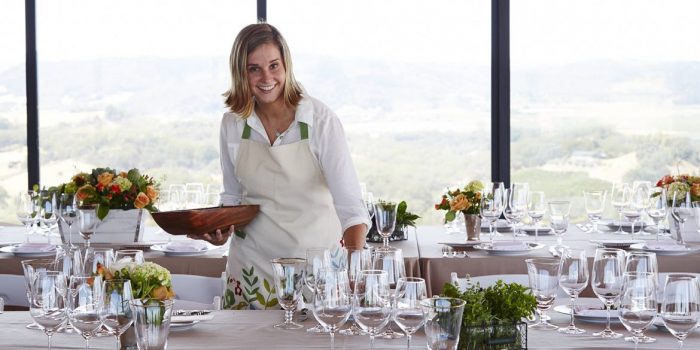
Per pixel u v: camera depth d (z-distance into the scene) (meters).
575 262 2.32
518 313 2.04
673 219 4.22
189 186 4.61
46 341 2.19
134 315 1.83
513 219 4.10
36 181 6.20
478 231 4.20
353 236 2.90
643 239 4.29
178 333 2.26
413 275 3.67
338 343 2.15
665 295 2.01
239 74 2.94
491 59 6.05
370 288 1.94
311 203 3.01
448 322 1.79
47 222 4.12
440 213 6.28
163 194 4.27
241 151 3.05
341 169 2.95
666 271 3.67
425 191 6.30
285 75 2.94
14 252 3.81
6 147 6.26
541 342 2.15
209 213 2.88
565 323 2.38
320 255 2.28
